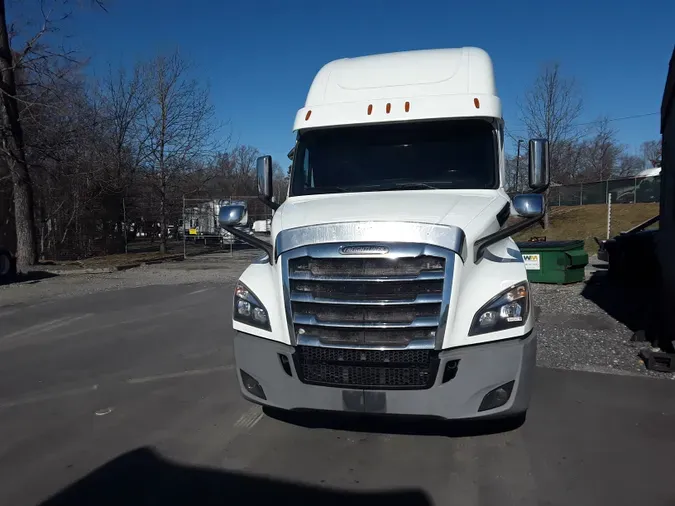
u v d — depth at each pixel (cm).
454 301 349
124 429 452
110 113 2686
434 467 374
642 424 439
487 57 551
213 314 964
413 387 351
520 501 329
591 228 2823
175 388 555
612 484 347
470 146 484
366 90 525
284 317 373
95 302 1109
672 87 675
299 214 418
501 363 345
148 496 345
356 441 417
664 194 703
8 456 406
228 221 456
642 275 1258
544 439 413
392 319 353
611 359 625
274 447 411
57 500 343
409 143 494
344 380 361
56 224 2612
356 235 361
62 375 607
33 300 1146
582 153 3825
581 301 1034
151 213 3112
